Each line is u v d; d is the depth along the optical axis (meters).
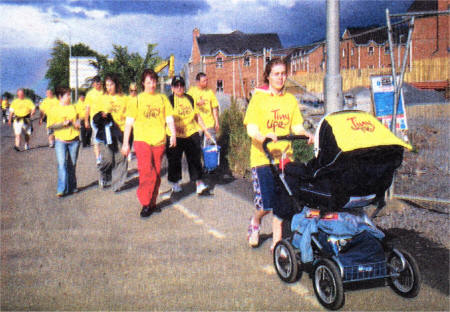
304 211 4.26
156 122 6.76
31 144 17.55
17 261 4.88
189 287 4.19
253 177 4.93
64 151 8.09
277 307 3.77
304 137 4.40
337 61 6.92
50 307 3.79
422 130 12.75
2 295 4.03
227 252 5.12
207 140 9.73
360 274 3.80
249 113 4.79
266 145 4.55
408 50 6.67
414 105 13.89
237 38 66.31
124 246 5.36
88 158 12.75
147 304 3.84
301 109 12.64
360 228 3.98
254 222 5.16
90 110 10.26
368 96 14.91
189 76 15.80
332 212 4.00
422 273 4.42
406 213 6.47
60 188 8.08
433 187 7.95
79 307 3.79
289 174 4.23
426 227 5.79
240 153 10.12
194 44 66.75
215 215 6.71
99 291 4.11
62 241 5.56
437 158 10.24
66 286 4.23
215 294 4.03
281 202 4.64
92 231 5.98
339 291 3.58
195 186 8.78
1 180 9.69
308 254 4.00
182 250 5.21
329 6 6.82
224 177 9.67
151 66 33.28
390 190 7.03
